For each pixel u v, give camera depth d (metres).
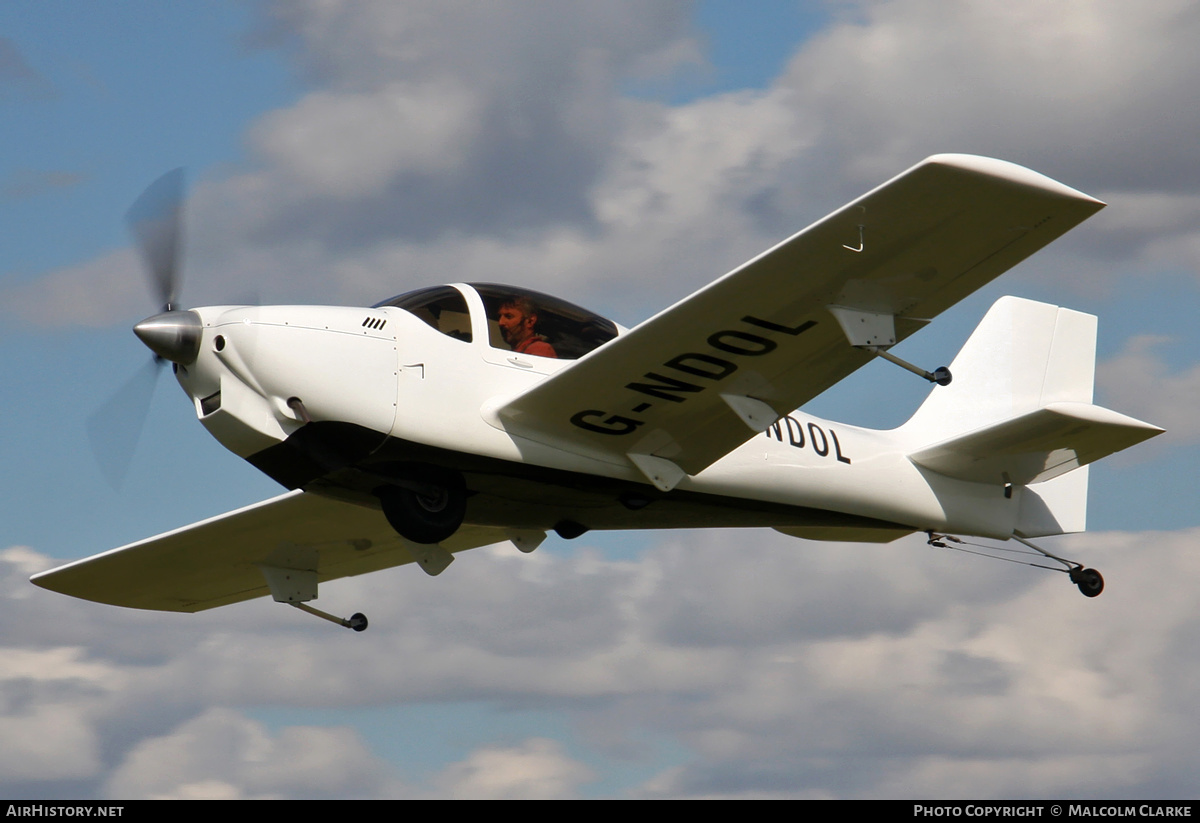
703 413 26.67
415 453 25.53
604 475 27.61
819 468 31.55
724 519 31.45
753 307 23.56
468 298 26.55
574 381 25.17
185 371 25.12
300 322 24.77
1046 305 38.25
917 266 22.64
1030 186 20.69
